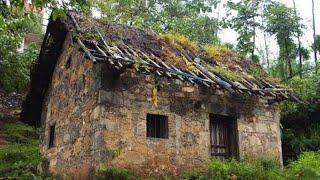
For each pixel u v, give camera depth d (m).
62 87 10.98
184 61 9.60
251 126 10.28
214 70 9.84
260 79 10.73
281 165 10.47
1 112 19.58
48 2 5.58
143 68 7.99
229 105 10.05
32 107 13.13
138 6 16.00
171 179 8.60
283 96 10.11
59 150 10.35
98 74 8.66
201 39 20.98
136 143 8.49
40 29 23.98
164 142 8.82
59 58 11.59
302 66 19.61
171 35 11.20
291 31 18.55
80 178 8.79
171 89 9.28
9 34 15.98
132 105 8.68
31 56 17.86
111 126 8.31
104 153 8.09
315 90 13.93
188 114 9.36
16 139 16.56
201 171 8.77
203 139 9.40
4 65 16.48
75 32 8.80
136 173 8.26
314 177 8.81
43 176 10.71
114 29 9.93
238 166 8.80
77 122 9.48
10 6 6.13
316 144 13.41
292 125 14.62
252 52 19.55
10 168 12.42
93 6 9.86
